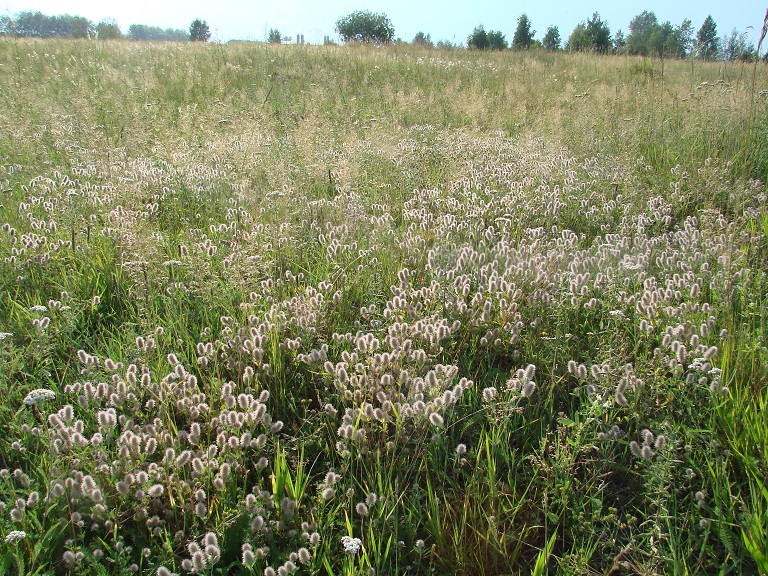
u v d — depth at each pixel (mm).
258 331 3416
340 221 5492
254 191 6094
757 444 2732
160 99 11086
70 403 3098
